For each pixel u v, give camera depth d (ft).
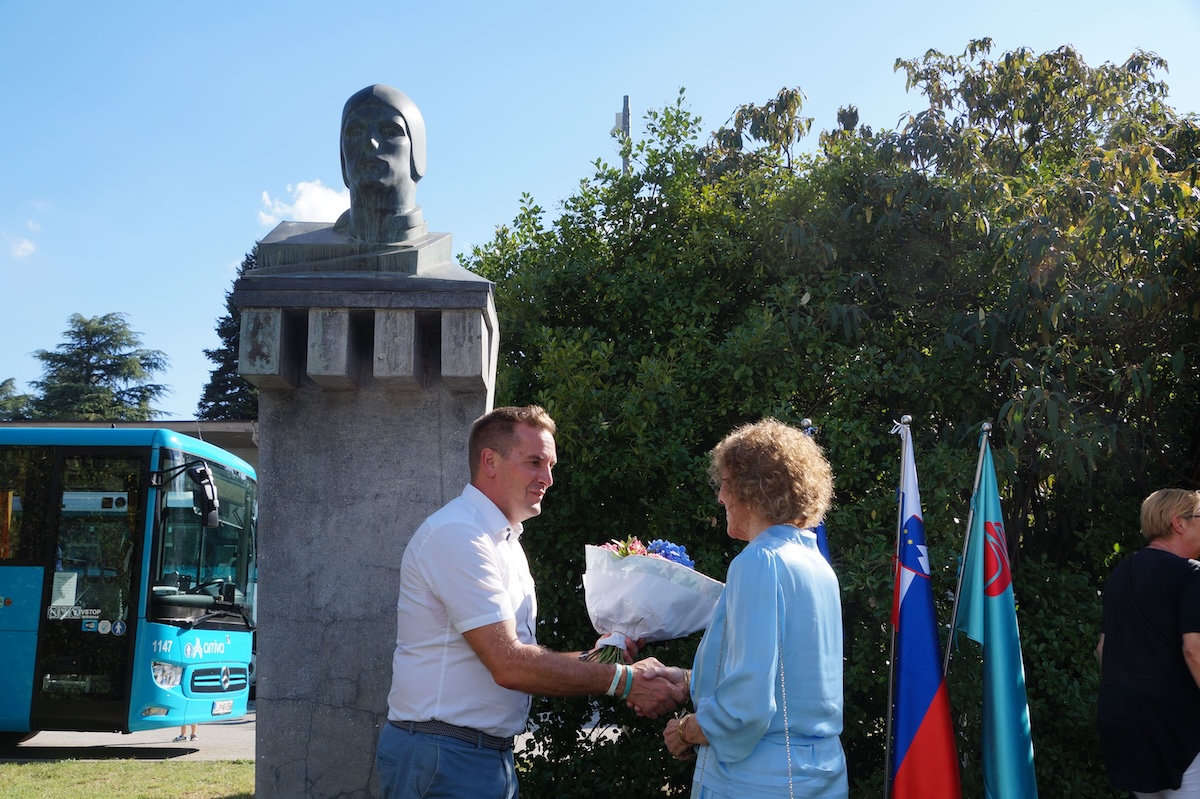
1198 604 11.71
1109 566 17.76
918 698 12.27
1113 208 15.89
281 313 11.50
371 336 12.09
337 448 12.00
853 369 16.85
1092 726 15.14
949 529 15.90
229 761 28.37
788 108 22.39
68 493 31.53
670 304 18.42
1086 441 15.55
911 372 17.04
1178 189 16.24
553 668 9.02
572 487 16.83
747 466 9.04
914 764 12.12
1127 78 22.52
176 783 24.18
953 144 18.11
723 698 8.13
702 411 17.08
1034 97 22.06
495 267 20.04
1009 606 12.85
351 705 11.68
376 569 11.85
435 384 12.04
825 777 8.25
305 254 11.86
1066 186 17.21
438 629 9.15
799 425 16.37
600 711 16.58
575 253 19.61
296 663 11.75
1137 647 12.14
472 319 11.51
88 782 24.32
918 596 12.60
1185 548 12.84
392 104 12.06
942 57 23.77
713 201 19.29
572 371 17.10
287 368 11.69
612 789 16.02
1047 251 16.25
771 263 18.61
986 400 17.80
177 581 31.83
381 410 12.01
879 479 17.17
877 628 15.66
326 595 11.83
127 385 177.17
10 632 30.45
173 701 30.99
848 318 17.02
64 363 174.50
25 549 31.04
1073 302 15.72
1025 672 15.92
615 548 10.93
